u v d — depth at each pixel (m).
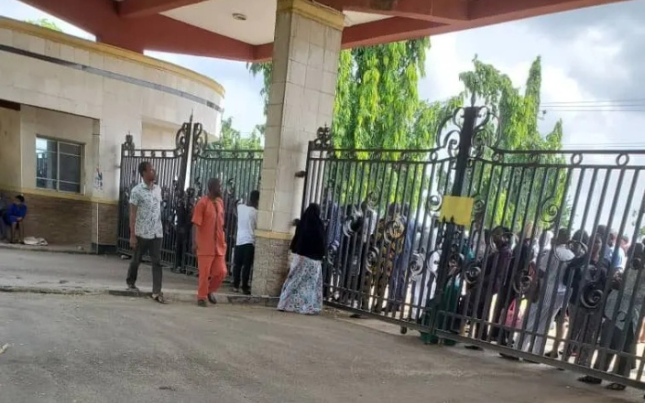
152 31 12.41
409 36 10.22
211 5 11.24
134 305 6.28
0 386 3.32
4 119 12.44
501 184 6.01
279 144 7.81
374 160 7.32
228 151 9.47
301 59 7.89
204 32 12.95
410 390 4.32
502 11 8.35
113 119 12.00
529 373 5.49
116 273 8.83
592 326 5.31
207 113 14.28
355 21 10.62
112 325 5.13
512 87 15.95
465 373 5.13
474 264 6.12
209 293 7.19
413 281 6.75
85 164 12.95
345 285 7.71
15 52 10.42
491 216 6.05
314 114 8.18
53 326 4.82
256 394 3.77
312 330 6.23
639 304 5.17
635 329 5.22
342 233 7.68
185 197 10.02
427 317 6.52
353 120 14.98
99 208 11.99
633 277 5.18
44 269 8.35
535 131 16.61
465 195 6.31
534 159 6.18
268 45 13.37
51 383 3.49
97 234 12.00
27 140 12.10
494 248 6.23
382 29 10.41
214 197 7.05
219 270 7.08
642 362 4.84
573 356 6.07
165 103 12.94
